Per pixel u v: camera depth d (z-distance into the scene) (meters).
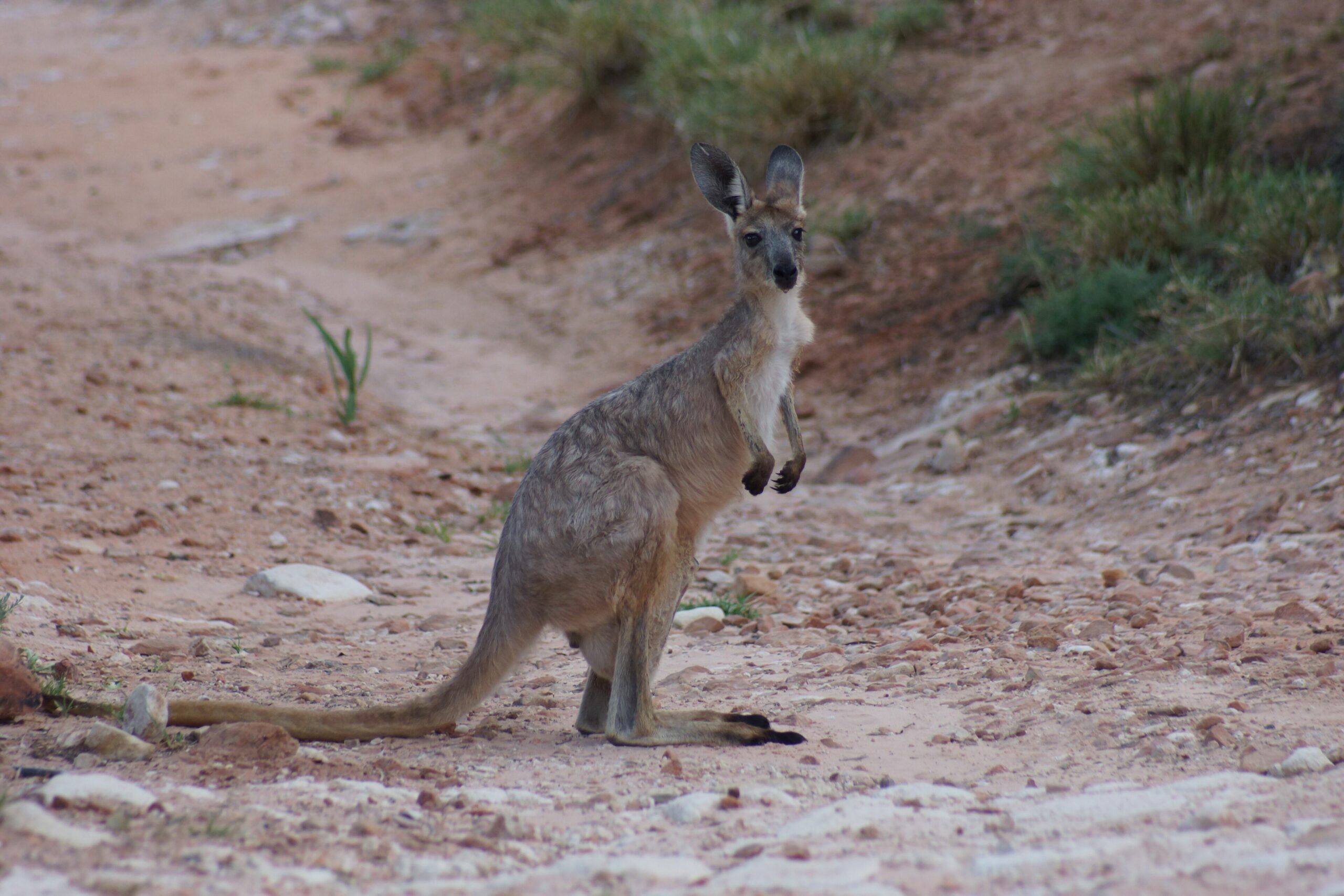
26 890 6.31
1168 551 17.05
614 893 6.73
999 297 28.00
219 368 29.02
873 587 17.39
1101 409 23.16
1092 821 7.84
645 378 12.33
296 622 15.97
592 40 43.22
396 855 7.46
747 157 37.28
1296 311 22.20
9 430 23.23
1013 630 14.19
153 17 67.38
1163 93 28.34
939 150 34.22
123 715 10.44
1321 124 27.47
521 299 35.66
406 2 61.97
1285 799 7.78
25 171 47.09
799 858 7.32
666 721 10.90
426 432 26.91
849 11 42.00
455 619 16.12
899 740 10.51
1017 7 39.97
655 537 11.04
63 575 16.50
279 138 49.72
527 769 10.03
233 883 6.65
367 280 38.09
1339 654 11.49
